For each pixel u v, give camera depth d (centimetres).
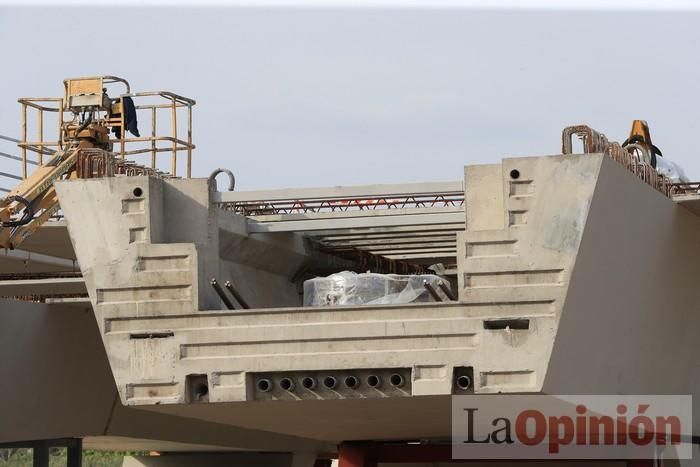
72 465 6419
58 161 6272
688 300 5134
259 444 7856
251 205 5159
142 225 4184
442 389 3956
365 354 4003
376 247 5603
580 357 4081
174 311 4125
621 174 4141
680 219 4897
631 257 4394
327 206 5206
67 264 7188
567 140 4119
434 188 4388
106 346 4166
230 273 4728
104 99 6531
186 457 8525
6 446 5947
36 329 5978
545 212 3925
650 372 4788
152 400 4128
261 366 4062
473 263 3950
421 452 5528
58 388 6156
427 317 3975
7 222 5581
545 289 3894
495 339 3922
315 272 5525
